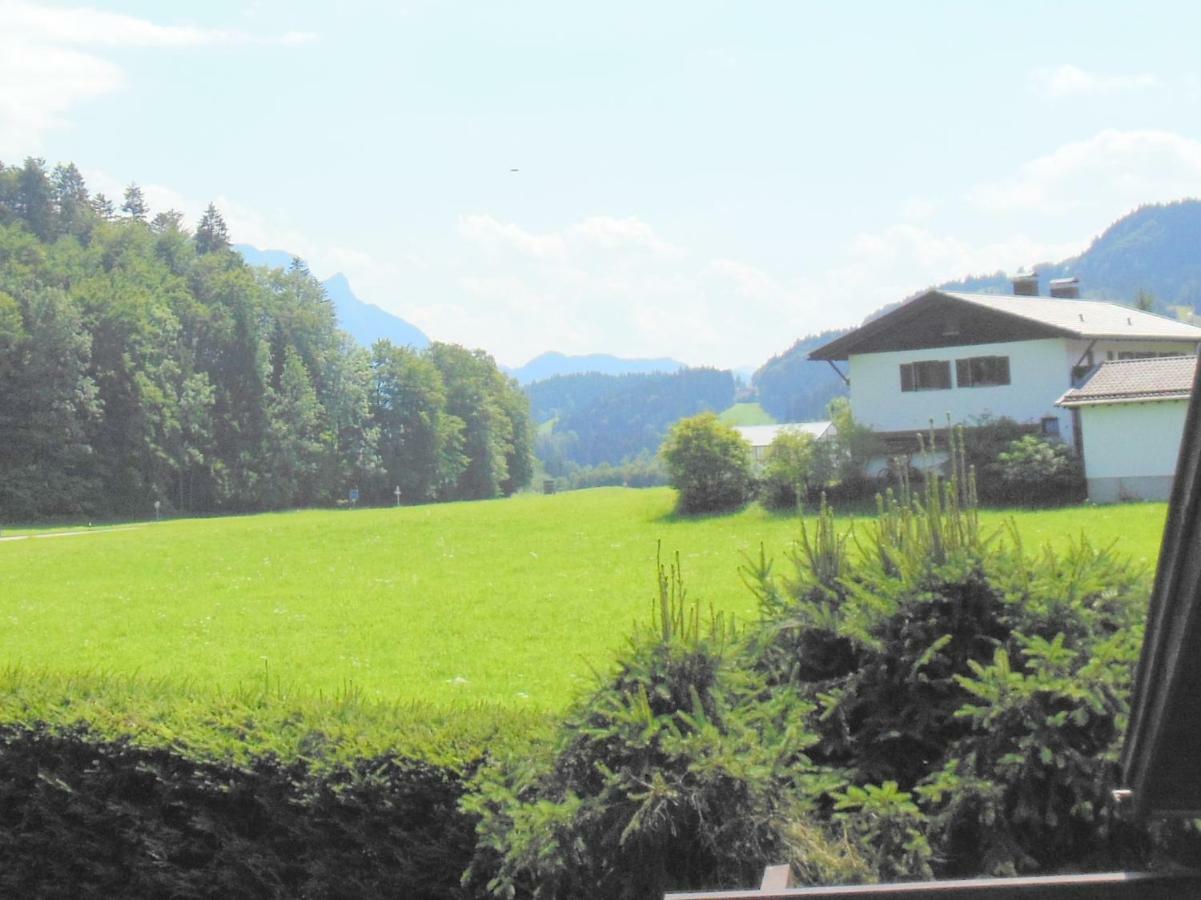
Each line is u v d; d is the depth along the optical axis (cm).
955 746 505
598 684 532
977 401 4706
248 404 10906
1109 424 3906
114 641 2205
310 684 1669
